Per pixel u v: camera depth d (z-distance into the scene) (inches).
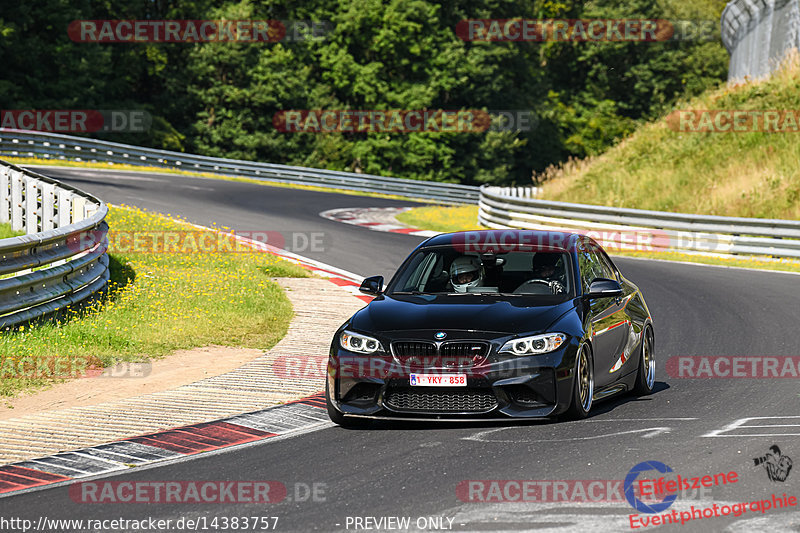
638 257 3361.2
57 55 7701.8
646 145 4891.7
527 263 1285.7
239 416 1224.2
